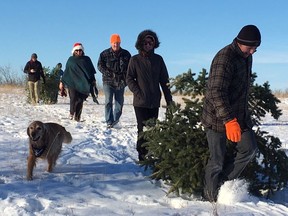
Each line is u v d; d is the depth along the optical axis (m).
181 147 5.33
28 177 5.96
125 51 10.52
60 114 14.35
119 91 10.88
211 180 5.03
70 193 5.30
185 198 5.31
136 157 7.89
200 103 5.47
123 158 7.74
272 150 5.52
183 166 5.24
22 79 31.44
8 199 4.87
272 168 5.48
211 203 4.91
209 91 4.68
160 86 6.82
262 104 5.62
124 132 10.59
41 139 6.07
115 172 6.57
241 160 5.00
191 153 5.24
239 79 4.74
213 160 4.96
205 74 5.66
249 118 5.04
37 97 17.97
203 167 5.20
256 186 5.52
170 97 6.70
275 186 5.54
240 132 4.62
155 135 5.50
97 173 6.46
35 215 4.41
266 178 5.79
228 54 4.64
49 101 18.69
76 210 4.61
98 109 16.95
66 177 6.11
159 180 5.95
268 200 5.30
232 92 4.78
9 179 5.91
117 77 10.65
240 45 4.62
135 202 5.09
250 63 4.84
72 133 10.17
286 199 5.64
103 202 5.01
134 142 9.41
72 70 12.24
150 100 6.60
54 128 6.59
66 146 8.45
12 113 14.22
